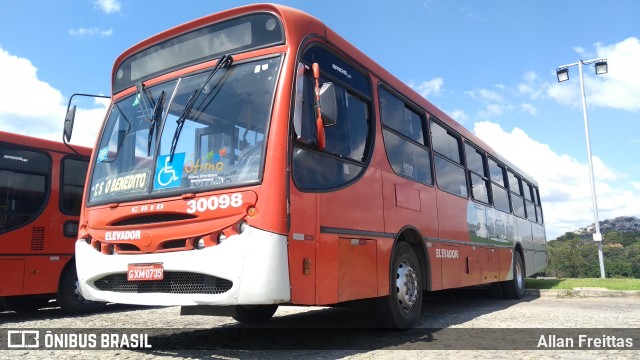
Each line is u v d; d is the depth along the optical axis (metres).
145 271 4.94
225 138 5.02
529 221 15.38
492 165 12.02
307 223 4.89
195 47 5.76
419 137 8.06
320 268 4.98
